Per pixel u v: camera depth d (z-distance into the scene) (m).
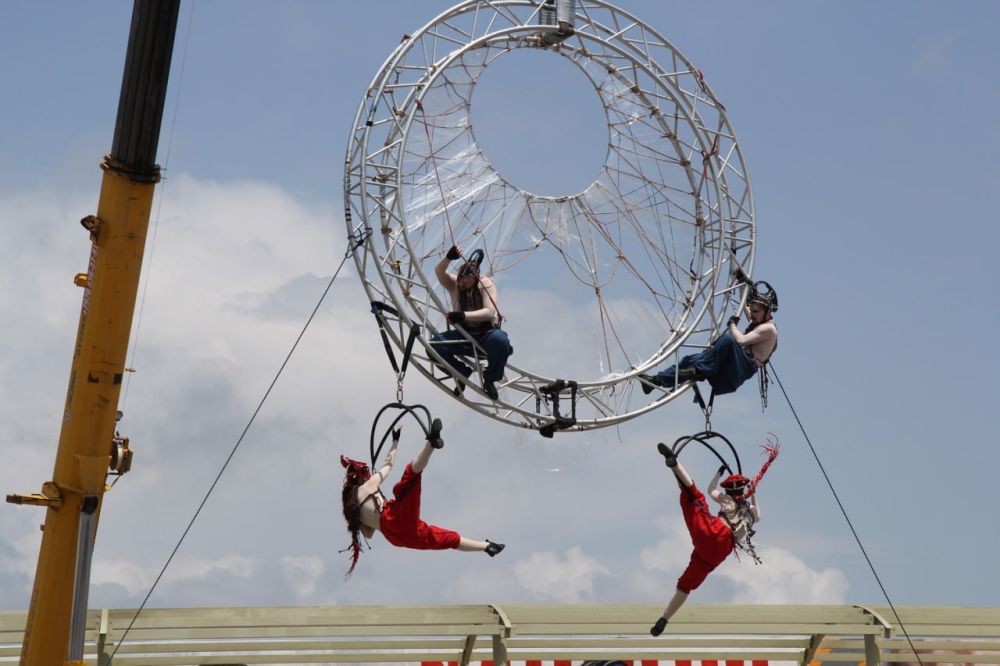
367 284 13.15
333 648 14.28
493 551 13.07
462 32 13.88
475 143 14.04
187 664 13.91
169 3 9.42
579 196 14.52
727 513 13.32
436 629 14.39
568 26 13.98
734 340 14.20
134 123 9.95
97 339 10.44
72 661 10.45
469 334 13.26
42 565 10.83
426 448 12.54
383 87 13.33
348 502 12.79
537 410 14.06
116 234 10.30
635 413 14.05
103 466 10.60
